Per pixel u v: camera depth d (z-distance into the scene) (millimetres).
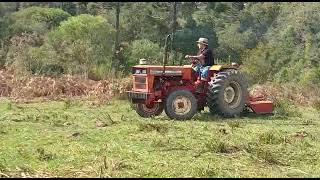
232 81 11125
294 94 15781
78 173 5766
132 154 6848
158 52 21578
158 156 6773
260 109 11469
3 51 19594
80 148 7105
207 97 11016
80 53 19219
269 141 7887
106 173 5801
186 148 7297
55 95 14305
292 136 8555
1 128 8672
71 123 9391
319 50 23328
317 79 20344
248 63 23609
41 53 18656
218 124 9797
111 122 9492
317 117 11609
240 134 8570
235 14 29219
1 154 6672
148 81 10594
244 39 26906
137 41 22312
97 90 14188
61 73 18109
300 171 6180
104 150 7020
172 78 10844
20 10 30203
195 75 11102
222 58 26031
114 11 26859
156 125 8969
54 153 6758
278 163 6574
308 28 24938
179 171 6008
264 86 16297
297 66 22688
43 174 5695
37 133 8258
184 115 10422
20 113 10805
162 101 10703
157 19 25938
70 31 21594
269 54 24234
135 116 10883
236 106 11133
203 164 6398
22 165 6094
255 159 6730
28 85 14602
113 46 22234
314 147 7668
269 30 27438
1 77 15203
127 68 20703
